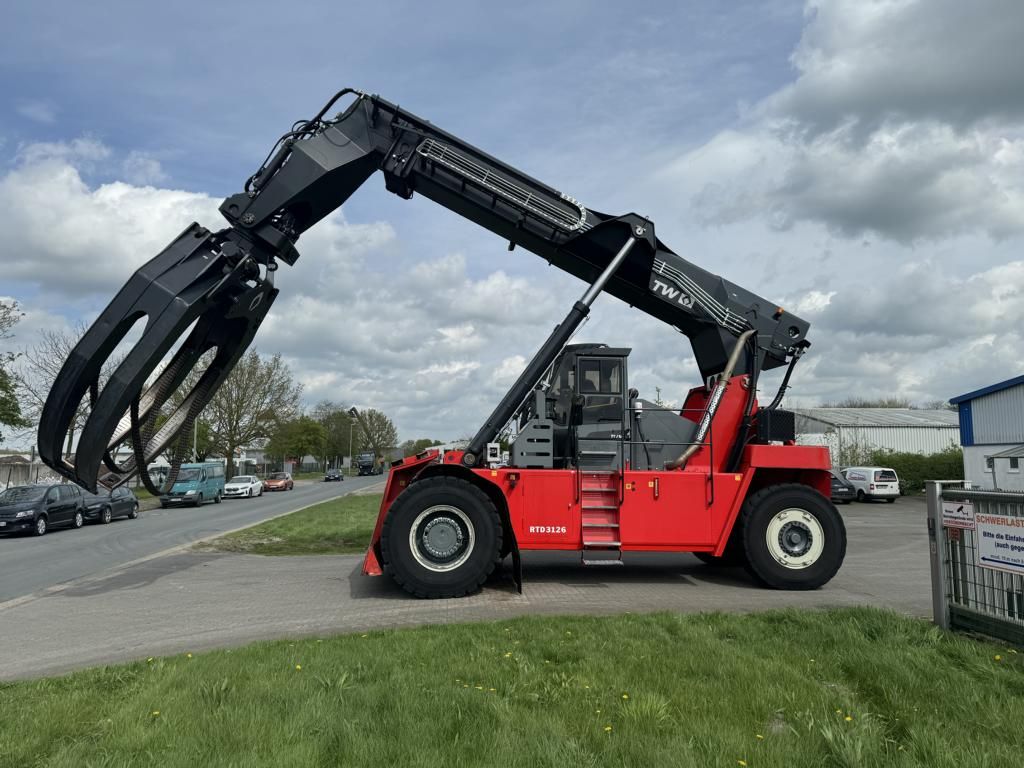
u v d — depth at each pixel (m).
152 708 4.38
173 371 10.52
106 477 10.33
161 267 9.38
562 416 10.04
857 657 5.30
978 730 4.05
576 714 4.21
